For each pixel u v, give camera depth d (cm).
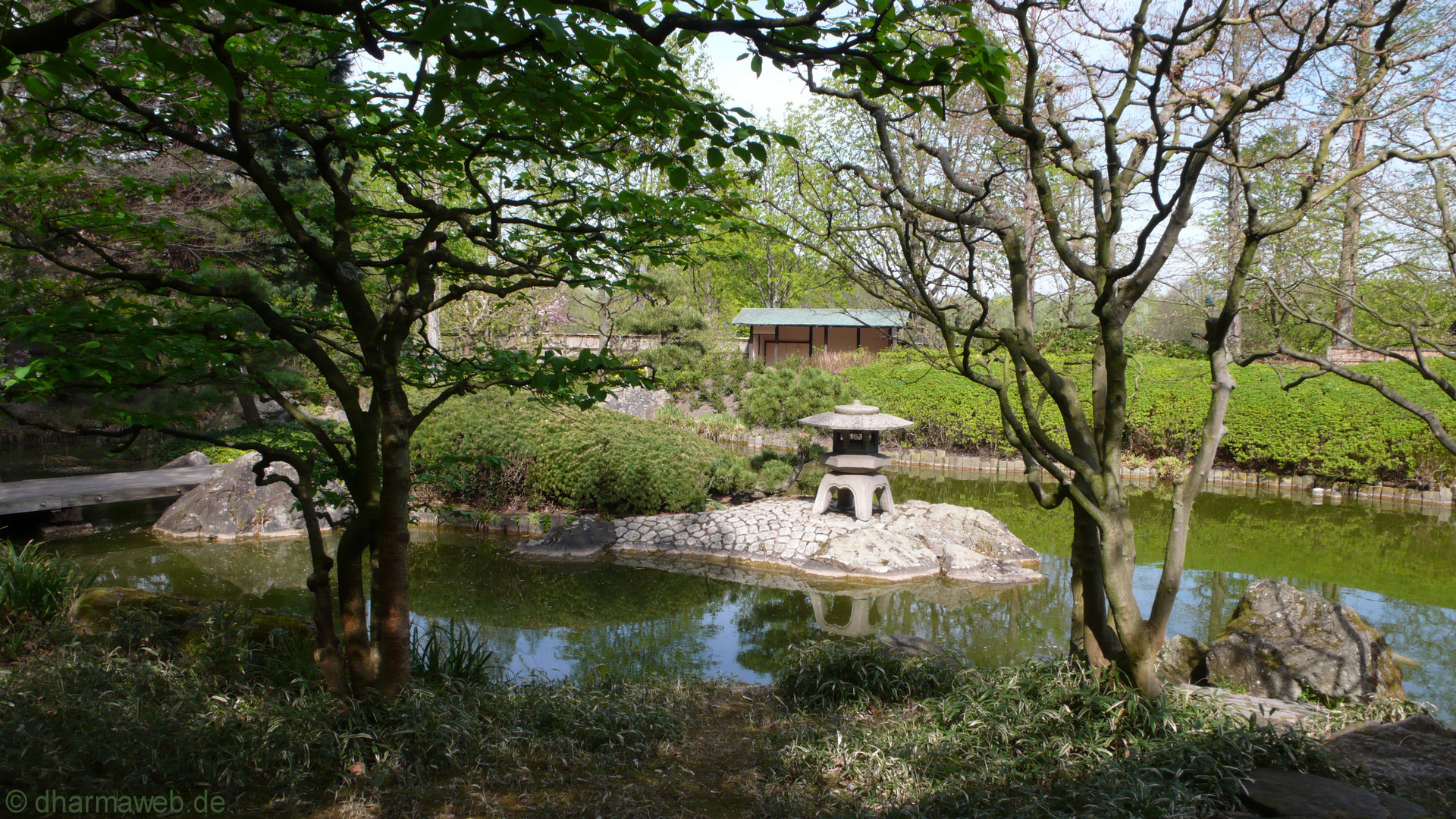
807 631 668
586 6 209
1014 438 367
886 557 862
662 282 1722
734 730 426
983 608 734
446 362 411
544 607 732
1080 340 1124
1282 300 377
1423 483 1234
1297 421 1305
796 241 373
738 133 255
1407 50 373
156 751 309
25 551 542
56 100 316
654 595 773
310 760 328
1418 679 542
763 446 1664
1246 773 293
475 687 427
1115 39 346
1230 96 321
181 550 873
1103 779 295
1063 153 517
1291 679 469
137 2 189
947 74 244
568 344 2175
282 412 1508
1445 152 281
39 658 389
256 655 429
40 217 393
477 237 382
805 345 2853
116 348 290
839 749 369
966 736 360
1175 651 536
